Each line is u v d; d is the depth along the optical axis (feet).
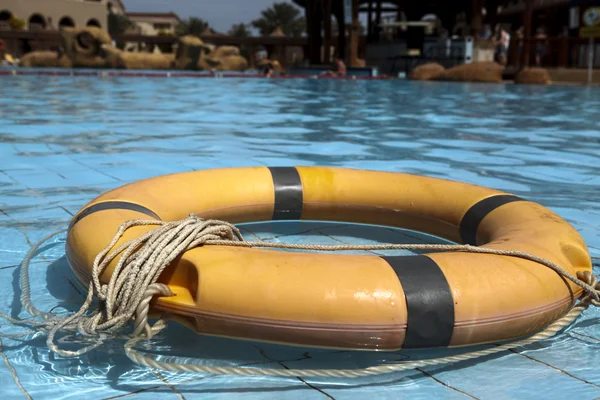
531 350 6.00
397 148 17.76
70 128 20.75
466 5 86.69
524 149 17.99
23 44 122.93
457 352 5.90
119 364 5.50
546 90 49.65
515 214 7.78
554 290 6.18
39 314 6.29
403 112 29.48
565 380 5.40
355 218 9.56
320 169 9.74
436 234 9.02
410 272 5.78
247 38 131.44
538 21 96.94
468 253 6.24
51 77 63.05
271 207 9.23
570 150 17.90
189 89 47.03
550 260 6.39
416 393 5.15
